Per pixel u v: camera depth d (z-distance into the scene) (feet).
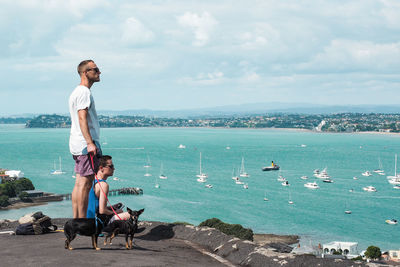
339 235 331.77
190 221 359.66
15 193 445.78
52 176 615.57
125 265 22.26
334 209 430.20
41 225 33.22
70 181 571.69
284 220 376.89
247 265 27.84
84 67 28.09
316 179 640.17
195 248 32.09
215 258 29.40
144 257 25.08
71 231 25.67
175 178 620.90
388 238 327.06
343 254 265.13
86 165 27.76
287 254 27.78
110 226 27.37
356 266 24.90
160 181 589.32
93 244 26.43
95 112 28.48
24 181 466.70
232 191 521.65
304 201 469.98
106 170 27.68
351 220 384.06
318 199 484.33
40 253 24.44
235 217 384.47
